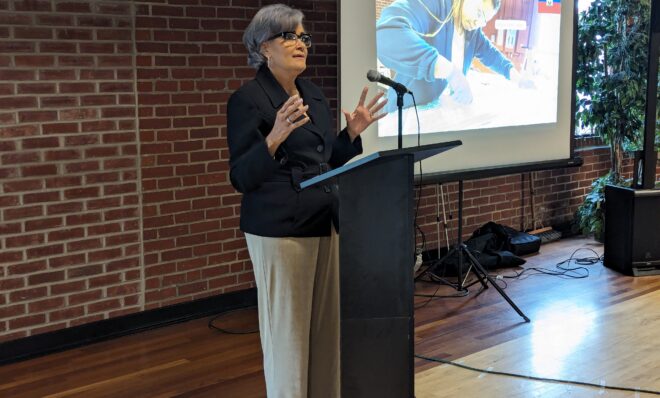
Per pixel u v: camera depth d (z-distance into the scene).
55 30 3.65
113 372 3.54
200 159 4.24
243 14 4.34
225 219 4.39
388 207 2.16
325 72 4.74
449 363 3.58
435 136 4.39
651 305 4.45
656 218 5.11
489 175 4.62
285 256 2.46
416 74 4.27
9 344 3.66
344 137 2.59
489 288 4.85
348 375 2.21
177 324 4.23
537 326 4.10
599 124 6.06
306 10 4.60
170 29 4.05
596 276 5.13
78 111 3.77
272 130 2.25
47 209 3.72
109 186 3.91
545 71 4.89
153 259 4.12
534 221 6.23
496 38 4.62
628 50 5.88
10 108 3.56
